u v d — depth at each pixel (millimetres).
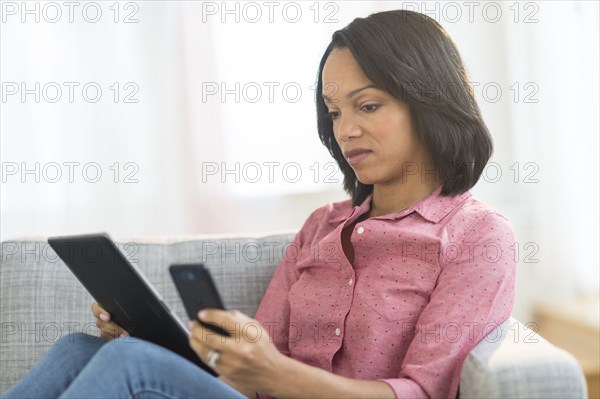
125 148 3582
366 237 1956
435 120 1924
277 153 3707
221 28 3625
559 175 3779
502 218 1896
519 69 3811
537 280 3830
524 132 3824
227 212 3645
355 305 1922
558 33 3754
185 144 3602
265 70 3664
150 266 2391
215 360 1563
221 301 1529
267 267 2402
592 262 3822
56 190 3553
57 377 1798
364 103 1931
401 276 1890
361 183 2182
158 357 1620
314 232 2217
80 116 3545
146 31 3568
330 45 2055
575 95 3768
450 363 1708
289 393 1605
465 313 1750
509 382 1599
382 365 1854
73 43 3525
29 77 3494
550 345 1722
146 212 3613
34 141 3512
